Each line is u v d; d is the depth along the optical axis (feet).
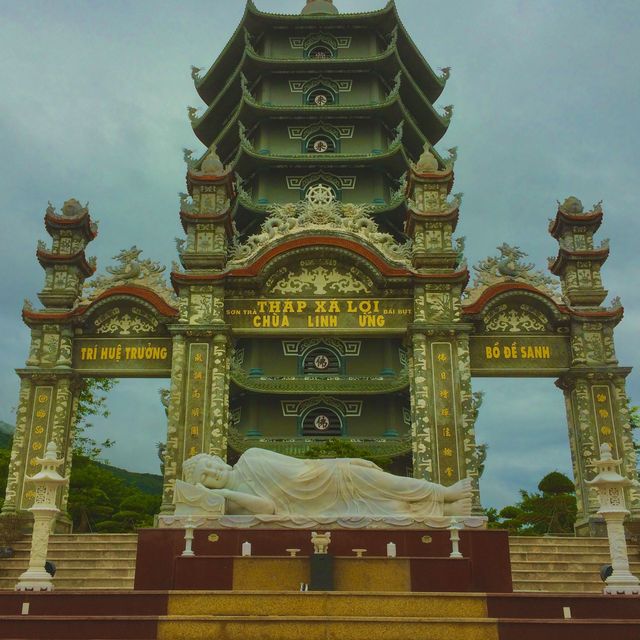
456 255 105.60
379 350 143.95
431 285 103.96
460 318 102.63
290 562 54.19
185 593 48.32
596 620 45.91
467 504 64.18
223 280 103.45
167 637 45.39
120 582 75.00
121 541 83.51
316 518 61.52
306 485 63.10
